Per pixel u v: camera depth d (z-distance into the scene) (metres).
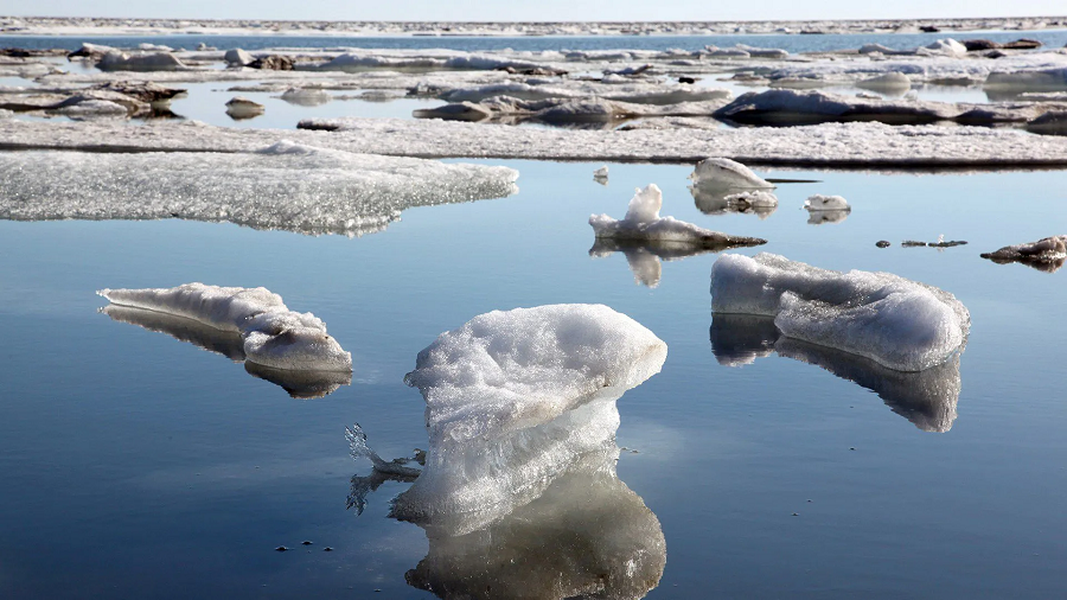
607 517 2.45
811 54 39.59
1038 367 3.55
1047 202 7.16
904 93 20.28
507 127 12.59
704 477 2.66
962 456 2.79
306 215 6.53
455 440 2.50
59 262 5.21
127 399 3.22
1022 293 4.59
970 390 3.33
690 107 16.62
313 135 11.40
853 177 8.54
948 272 5.02
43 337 3.91
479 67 30.83
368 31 92.62
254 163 8.47
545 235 6.00
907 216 6.68
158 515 2.43
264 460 2.76
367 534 2.36
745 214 6.89
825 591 2.08
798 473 2.68
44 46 52.09
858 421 3.07
